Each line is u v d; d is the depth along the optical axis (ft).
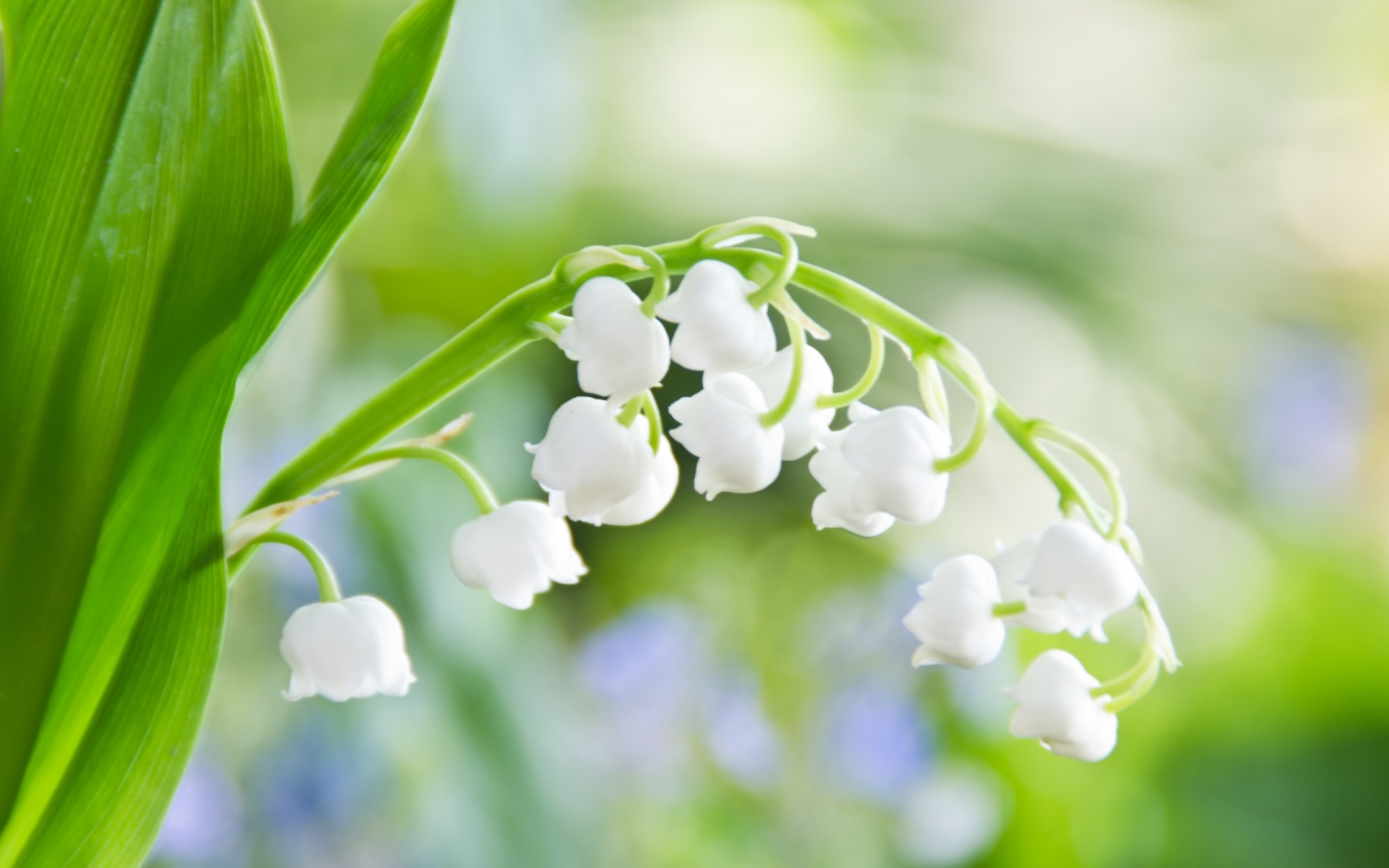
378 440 0.71
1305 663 1.86
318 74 1.75
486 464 1.39
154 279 0.71
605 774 1.46
